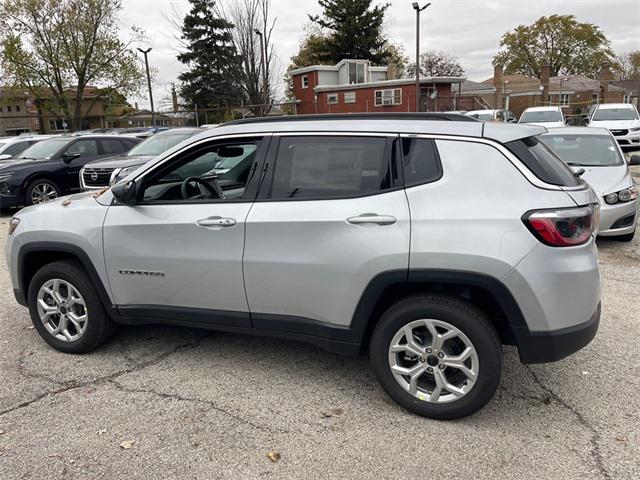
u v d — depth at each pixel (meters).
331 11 48.09
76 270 3.90
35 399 3.38
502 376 3.62
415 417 3.14
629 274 5.80
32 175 10.66
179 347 4.16
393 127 3.13
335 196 3.16
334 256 3.10
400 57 59.03
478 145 2.96
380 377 3.20
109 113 39.91
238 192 3.66
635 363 3.76
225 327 3.56
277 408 3.26
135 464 2.74
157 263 3.58
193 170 3.91
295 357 3.97
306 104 45.06
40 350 4.13
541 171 2.90
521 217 2.79
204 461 2.76
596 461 2.71
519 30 66.38
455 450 2.82
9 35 35.34
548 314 2.81
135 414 3.20
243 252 3.33
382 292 3.05
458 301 2.97
